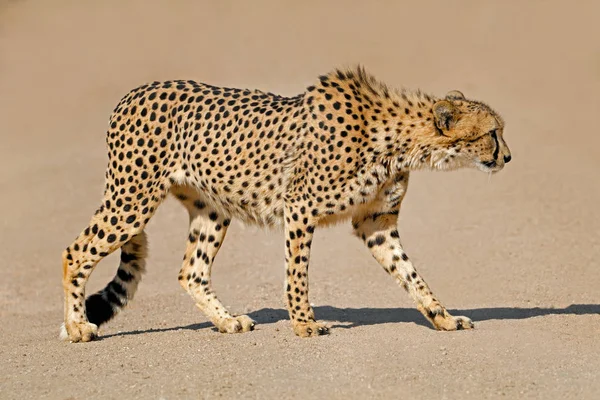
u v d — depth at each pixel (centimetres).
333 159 1614
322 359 1473
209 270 1788
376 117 1634
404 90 1686
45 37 5369
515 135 3631
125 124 1711
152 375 1441
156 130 1702
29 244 2683
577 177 3092
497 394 1305
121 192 1705
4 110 4334
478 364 1430
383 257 1705
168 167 1714
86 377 1453
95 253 1706
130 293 1770
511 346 1526
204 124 1703
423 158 1667
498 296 2006
